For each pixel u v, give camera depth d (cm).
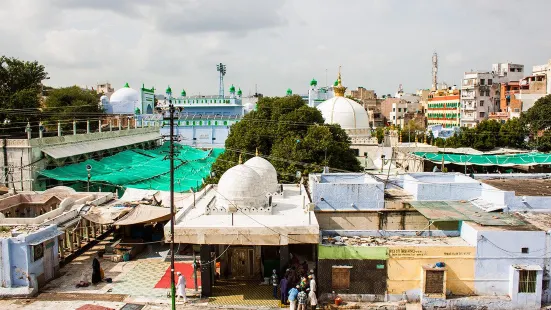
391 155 5084
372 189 2564
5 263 2212
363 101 12194
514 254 2128
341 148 4125
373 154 5288
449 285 2152
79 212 2800
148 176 4347
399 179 2964
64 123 6041
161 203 3142
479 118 8775
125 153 5506
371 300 2177
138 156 5491
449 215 2355
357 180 2939
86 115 6725
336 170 3950
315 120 4522
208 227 2169
